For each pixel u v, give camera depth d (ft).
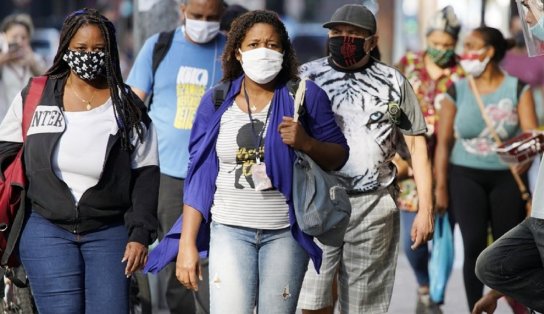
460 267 110.83
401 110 62.13
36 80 54.49
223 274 52.26
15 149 54.34
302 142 51.52
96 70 53.47
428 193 63.67
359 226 62.13
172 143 71.72
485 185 77.71
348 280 62.95
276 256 52.26
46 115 53.57
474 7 178.91
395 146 62.80
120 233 54.24
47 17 333.01
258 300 52.80
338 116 61.87
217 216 52.85
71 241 53.67
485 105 77.82
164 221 72.13
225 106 53.11
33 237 53.57
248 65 51.93
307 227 51.62
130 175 54.34
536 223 54.08
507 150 72.33
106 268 53.72
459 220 77.92
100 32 53.42
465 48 79.05
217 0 71.51
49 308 53.57
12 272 58.08
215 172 53.21
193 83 72.18
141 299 67.82
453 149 78.89
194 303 72.43
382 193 62.44
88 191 53.26
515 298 56.65
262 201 52.03
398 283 100.63
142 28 96.27
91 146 53.31
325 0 462.19
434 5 169.99
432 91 83.25
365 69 62.18
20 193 53.93
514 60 126.82
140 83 72.43
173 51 72.43
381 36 188.75
